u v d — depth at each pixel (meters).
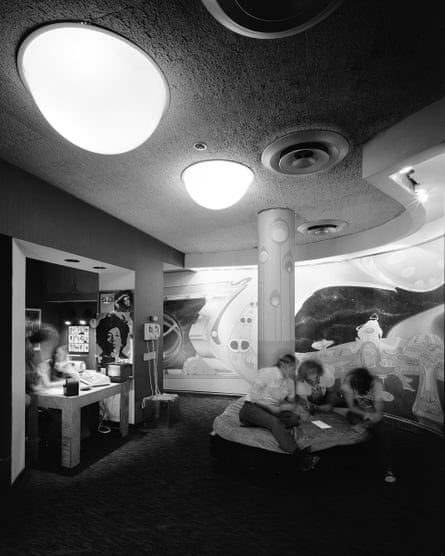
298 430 3.59
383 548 2.40
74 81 1.71
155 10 1.54
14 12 1.56
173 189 3.66
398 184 2.77
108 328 5.28
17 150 2.86
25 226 3.30
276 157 2.86
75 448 3.79
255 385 3.92
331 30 1.63
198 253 7.05
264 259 4.20
